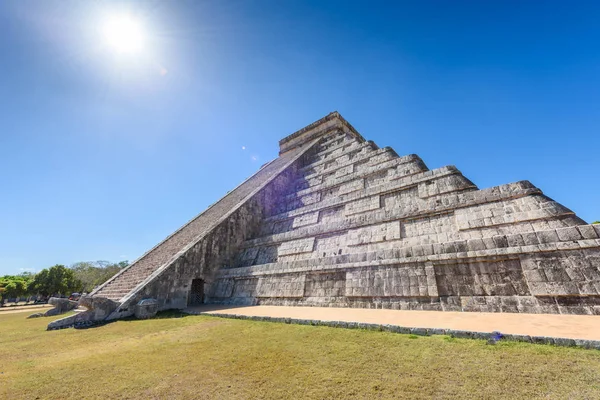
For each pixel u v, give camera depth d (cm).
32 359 557
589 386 324
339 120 2828
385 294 898
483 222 899
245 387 386
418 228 1053
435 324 606
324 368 434
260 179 2425
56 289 3750
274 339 608
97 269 5791
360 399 337
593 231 655
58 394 389
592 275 630
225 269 1468
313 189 1717
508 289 724
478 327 558
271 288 1216
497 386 343
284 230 1599
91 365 501
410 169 1308
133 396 376
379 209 1256
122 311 1041
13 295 3469
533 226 805
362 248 1148
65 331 841
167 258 1453
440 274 834
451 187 1063
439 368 403
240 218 1697
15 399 377
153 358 527
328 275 1072
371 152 1623
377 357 461
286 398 351
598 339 434
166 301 1229
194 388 391
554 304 651
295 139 3097
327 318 746
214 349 565
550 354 416
